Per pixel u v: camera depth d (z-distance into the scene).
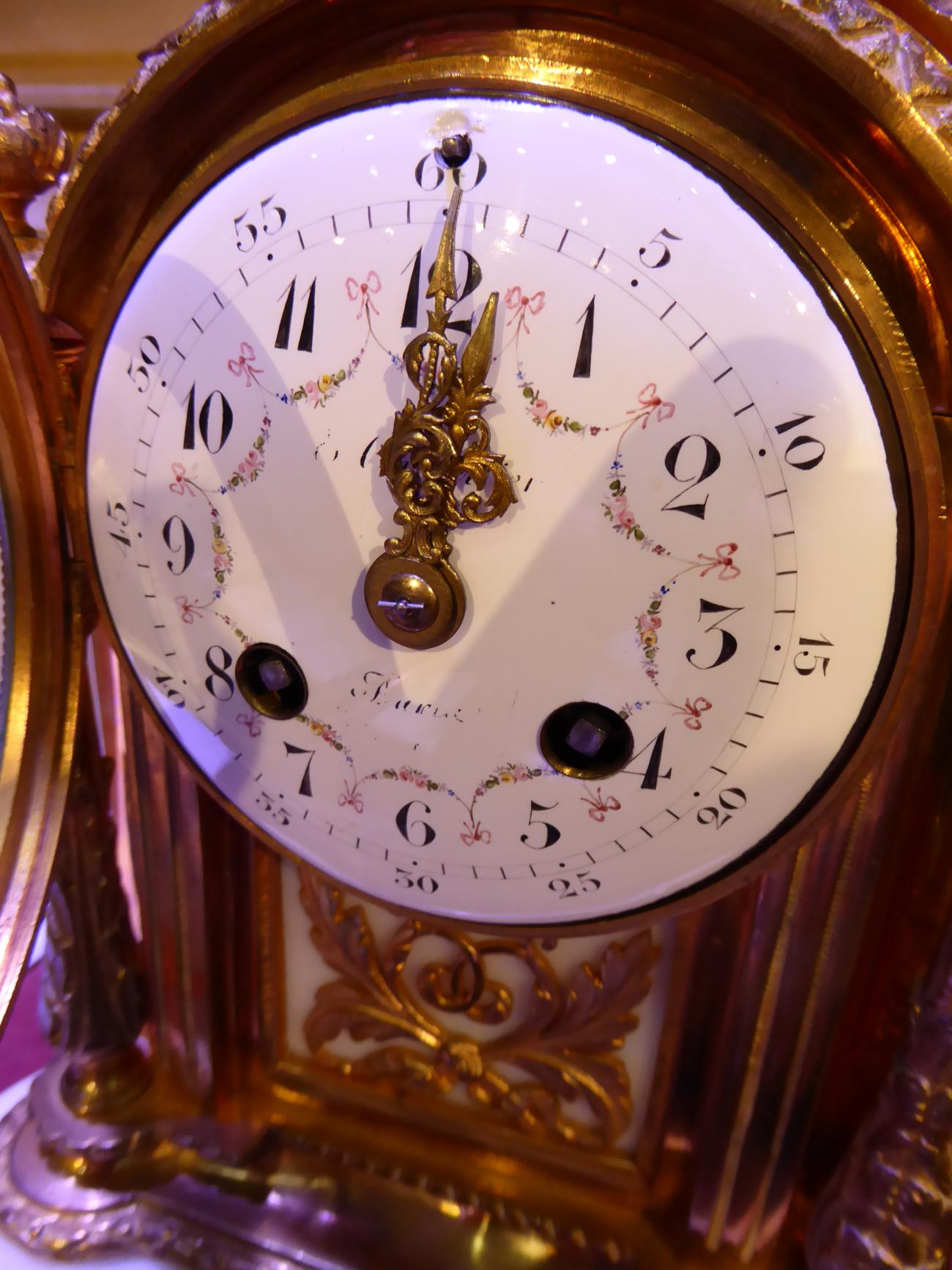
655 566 0.09
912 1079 0.11
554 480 0.09
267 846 0.14
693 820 0.10
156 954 0.15
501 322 0.09
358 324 0.09
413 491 0.09
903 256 0.09
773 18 0.08
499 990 0.13
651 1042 0.13
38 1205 0.15
